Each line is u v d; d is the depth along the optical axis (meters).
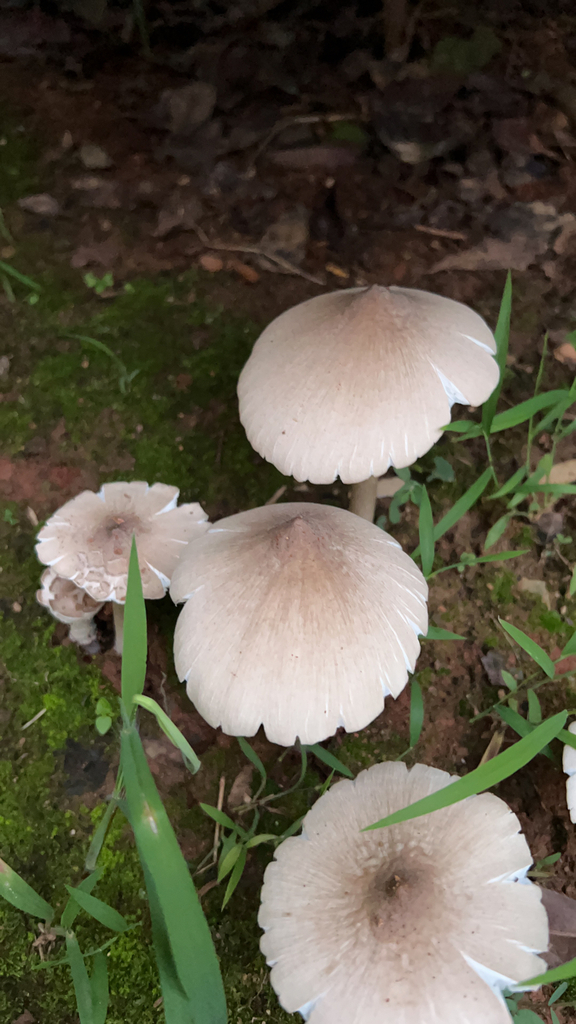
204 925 0.14
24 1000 0.18
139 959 0.18
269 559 0.17
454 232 0.30
